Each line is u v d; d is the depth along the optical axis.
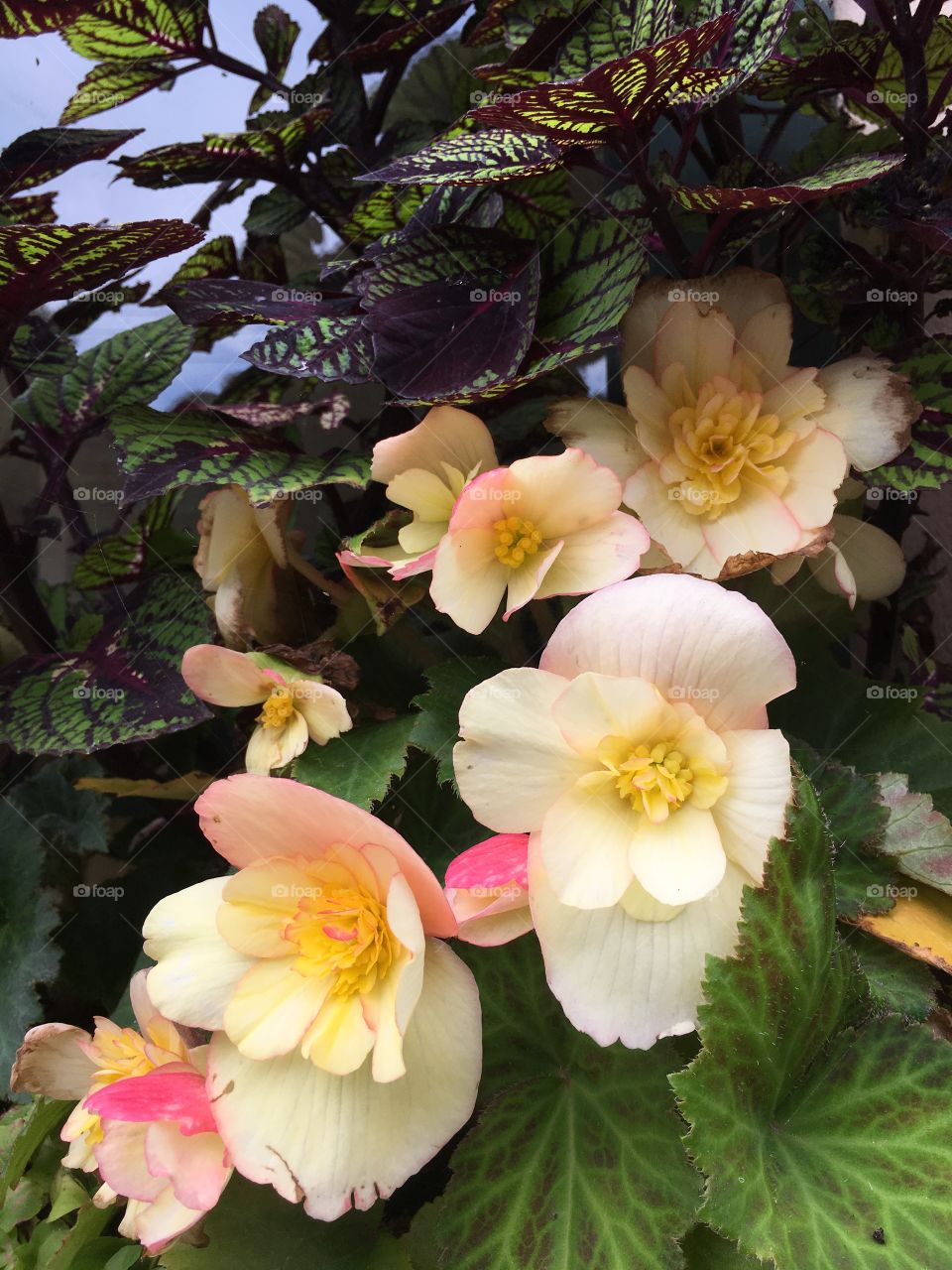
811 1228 0.20
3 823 0.32
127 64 0.33
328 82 0.34
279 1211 0.24
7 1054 0.28
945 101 0.30
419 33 0.34
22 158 0.31
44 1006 0.31
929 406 0.28
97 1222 0.26
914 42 0.28
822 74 0.30
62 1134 0.25
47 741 0.27
